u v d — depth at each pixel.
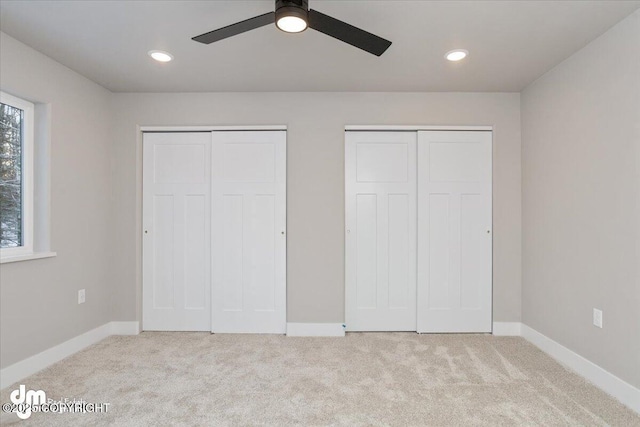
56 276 2.72
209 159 3.40
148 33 2.29
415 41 2.38
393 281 3.41
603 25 2.18
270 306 3.37
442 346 3.03
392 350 2.95
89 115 3.07
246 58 2.64
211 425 1.91
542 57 2.62
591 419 1.97
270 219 3.38
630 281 2.09
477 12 2.04
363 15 2.07
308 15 1.67
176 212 3.42
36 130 2.63
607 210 2.26
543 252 2.96
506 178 3.33
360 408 2.07
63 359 2.76
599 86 2.31
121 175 3.36
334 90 3.29
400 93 3.34
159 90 3.31
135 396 2.20
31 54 2.49
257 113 3.35
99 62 2.72
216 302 3.38
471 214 3.36
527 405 2.10
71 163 2.87
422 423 1.93
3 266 2.29
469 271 3.36
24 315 2.45
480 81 3.08
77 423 1.92
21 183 2.57
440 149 3.35
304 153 3.34
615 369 2.19
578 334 2.53
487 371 2.55
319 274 3.33
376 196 3.41
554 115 2.80
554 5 1.97
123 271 3.37
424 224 3.37
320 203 3.33
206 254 3.43
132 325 3.36
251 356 2.82
